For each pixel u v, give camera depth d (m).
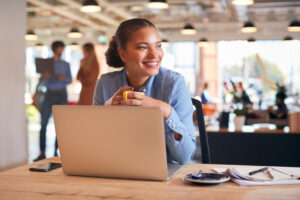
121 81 1.71
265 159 3.74
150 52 1.52
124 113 1.15
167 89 1.62
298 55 14.32
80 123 1.21
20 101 4.48
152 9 10.09
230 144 3.83
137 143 1.17
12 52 4.33
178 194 1.04
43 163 1.52
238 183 1.14
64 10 9.79
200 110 1.81
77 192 1.07
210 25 12.21
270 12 10.31
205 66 15.18
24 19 4.53
